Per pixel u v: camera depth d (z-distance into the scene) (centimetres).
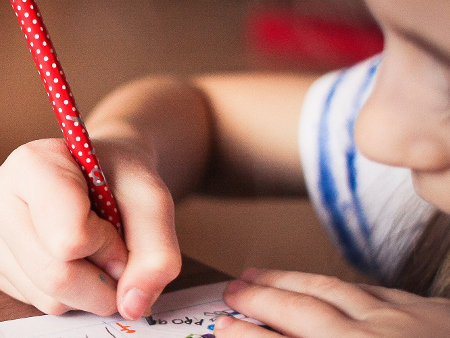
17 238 29
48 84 29
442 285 35
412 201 41
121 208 31
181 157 49
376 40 61
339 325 29
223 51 111
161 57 117
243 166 55
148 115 47
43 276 29
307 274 33
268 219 74
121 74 113
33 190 29
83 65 115
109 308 30
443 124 30
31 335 29
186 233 83
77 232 28
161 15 134
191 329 30
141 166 33
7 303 32
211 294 33
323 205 50
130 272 29
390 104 30
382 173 46
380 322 29
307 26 73
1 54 109
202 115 53
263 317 30
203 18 128
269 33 87
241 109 54
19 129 92
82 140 30
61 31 129
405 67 30
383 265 44
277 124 53
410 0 27
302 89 53
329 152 49
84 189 30
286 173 54
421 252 38
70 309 31
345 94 50
